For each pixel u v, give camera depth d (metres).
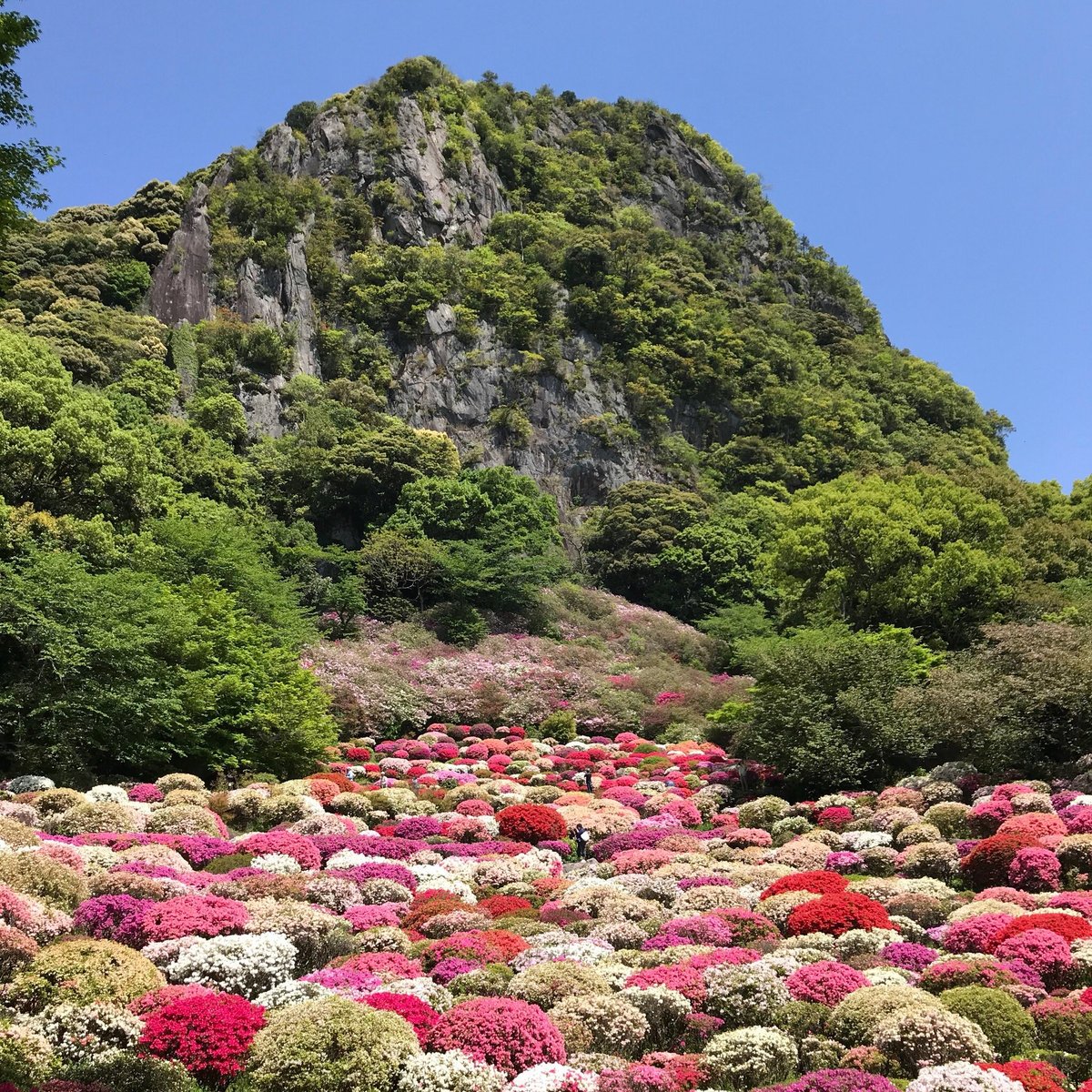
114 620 24.33
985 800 21.23
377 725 38.56
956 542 39.69
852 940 12.63
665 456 84.69
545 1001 10.34
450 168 99.19
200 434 56.31
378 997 9.48
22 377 30.22
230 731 27.41
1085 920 12.81
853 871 18.70
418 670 43.91
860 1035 9.70
